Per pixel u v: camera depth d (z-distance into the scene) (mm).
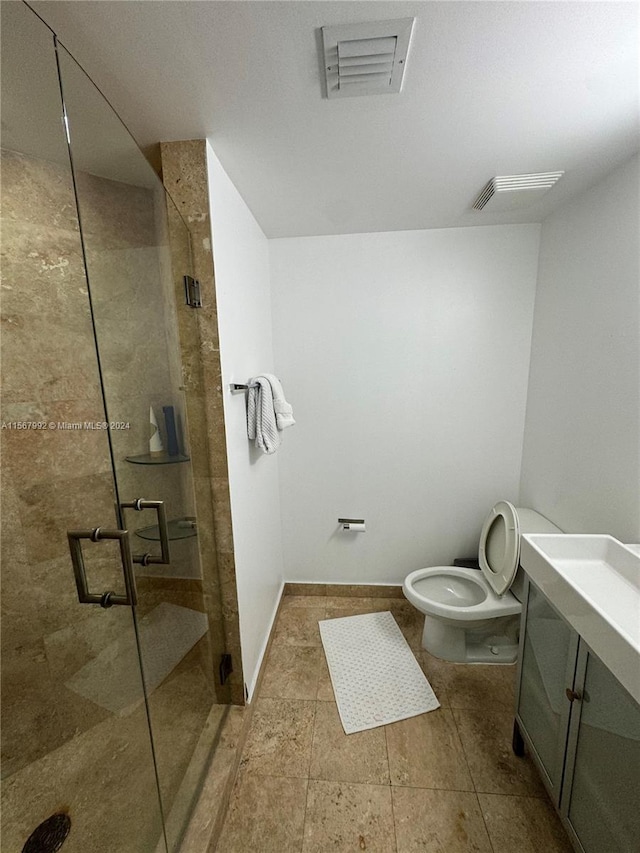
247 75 887
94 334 1170
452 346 2039
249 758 1371
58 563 1321
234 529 1387
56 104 968
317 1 709
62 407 1297
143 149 1205
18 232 1194
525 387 2027
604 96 974
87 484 1331
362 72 880
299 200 1565
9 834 1109
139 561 1201
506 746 1406
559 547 1283
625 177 1304
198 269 1221
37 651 1277
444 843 1109
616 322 1358
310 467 2248
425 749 1396
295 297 2066
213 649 1467
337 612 2223
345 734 1459
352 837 1127
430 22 759
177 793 1176
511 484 2143
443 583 1978
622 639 811
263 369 1901
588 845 942
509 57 845
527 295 1947
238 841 1124
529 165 1325
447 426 2125
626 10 731
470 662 1810
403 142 1178
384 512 2260
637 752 792
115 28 757
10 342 1224
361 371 2111
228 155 1234
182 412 1288
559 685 1092
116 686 1212
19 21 735
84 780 1177
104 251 1196
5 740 1238
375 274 2002
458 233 1929
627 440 1312
